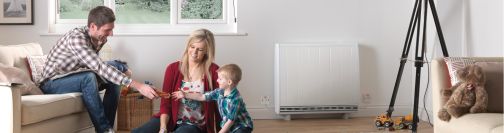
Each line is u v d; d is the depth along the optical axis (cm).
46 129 304
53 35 467
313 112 482
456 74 290
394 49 502
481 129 249
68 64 344
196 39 283
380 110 505
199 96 277
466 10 423
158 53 476
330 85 481
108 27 338
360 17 496
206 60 288
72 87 336
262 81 489
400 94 506
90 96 334
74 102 330
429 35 477
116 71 324
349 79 483
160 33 476
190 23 489
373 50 499
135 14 487
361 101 502
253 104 491
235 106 267
